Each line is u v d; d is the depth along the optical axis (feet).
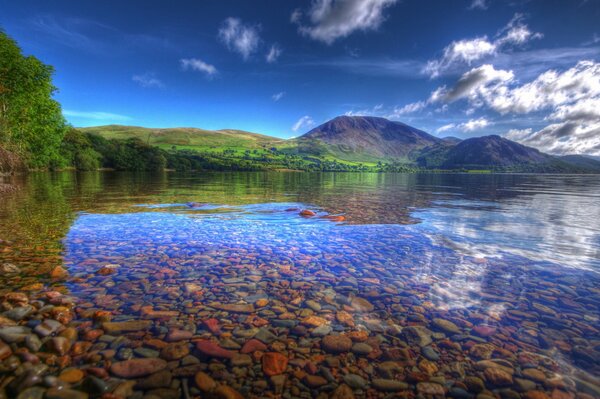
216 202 57.31
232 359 10.59
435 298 15.79
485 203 58.75
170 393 8.96
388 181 200.64
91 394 8.82
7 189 72.13
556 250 24.68
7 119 122.72
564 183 179.11
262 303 14.93
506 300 15.64
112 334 11.82
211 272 19.08
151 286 16.66
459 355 11.10
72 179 129.70
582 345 11.76
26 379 9.14
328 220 38.14
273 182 159.02
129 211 43.57
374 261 21.75
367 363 10.60
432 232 31.22
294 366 10.34
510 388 9.52
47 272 18.45
